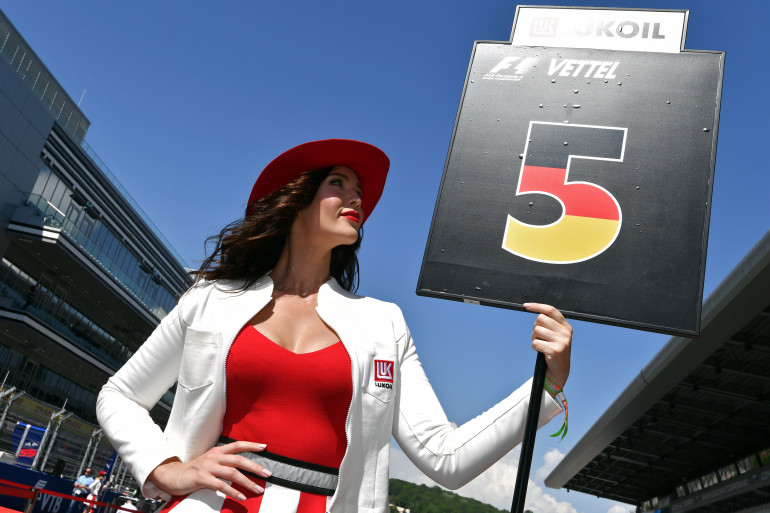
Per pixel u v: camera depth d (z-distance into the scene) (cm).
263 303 166
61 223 3067
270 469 146
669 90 182
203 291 172
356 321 168
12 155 2950
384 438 160
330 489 150
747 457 3825
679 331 157
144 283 4044
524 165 183
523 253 173
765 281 1884
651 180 173
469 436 158
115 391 167
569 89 189
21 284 3117
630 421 3706
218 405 156
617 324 161
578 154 180
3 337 3072
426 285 176
